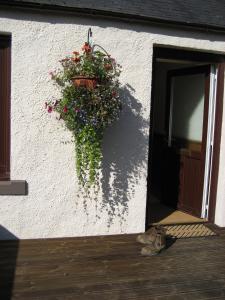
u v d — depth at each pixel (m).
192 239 3.47
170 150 4.41
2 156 3.25
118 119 3.35
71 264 2.85
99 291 2.48
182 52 3.57
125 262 2.93
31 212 3.24
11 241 3.21
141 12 3.29
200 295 2.49
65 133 3.23
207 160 3.86
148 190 3.57
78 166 3.19
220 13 3.74
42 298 2.36
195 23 3.37
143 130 3.43
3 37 3.13
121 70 3.31
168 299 2.42
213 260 3.03
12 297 2.36
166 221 3.84
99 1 3.28
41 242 3.23
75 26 3.16
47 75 3.14
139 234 3.51
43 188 3.25
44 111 3.17
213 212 3.87
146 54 3.35
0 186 3.15
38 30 3.10
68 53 3.17
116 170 3.40
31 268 2.76
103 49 3.25
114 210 3.43
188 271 2.83
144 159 3.47
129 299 2.39
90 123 3.02
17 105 3.13
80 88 2.92
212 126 3.83
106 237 3.41
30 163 3.20
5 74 3.20
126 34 3.29
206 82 3.85
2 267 2.75
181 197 4.25
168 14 3.40
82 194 3.33
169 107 4.46
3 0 2.92
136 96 3.38
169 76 4.45
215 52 3.62
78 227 3.36
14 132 3.15
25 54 3.10
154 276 2.72
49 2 3.03
